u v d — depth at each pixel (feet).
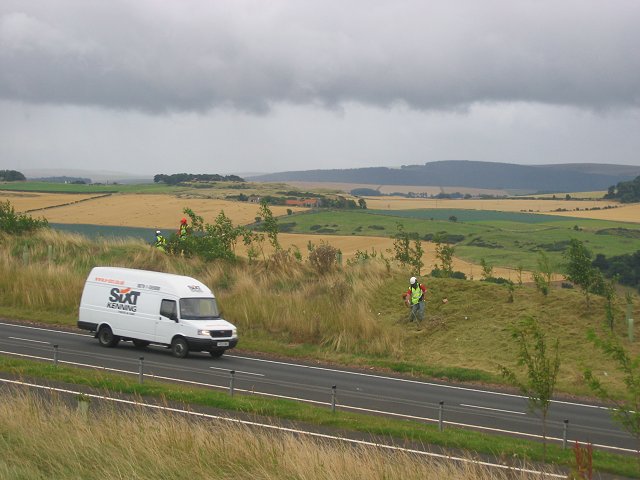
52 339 96.12
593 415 69.92
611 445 57.98
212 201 417.49
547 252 278.46
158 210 380.37
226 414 58.95
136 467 40.01
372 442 52.16
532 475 43.16
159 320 91.09
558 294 106.32
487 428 61.11
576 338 95.14
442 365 91.35
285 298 110.11
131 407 57.93
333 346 97.60
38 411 48.93
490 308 105.40
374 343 96.99
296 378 79.46
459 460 47.88
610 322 96.02
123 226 328.49
